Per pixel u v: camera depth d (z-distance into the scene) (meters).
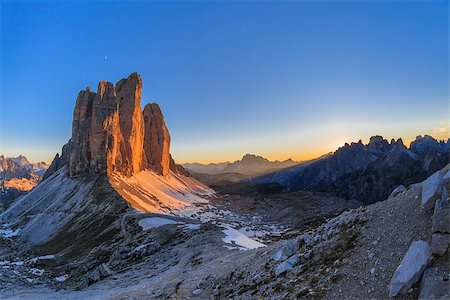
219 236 81.38
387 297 21.55
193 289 40.03
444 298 18.78
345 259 26.91
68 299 55.97
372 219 30.00
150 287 49.47
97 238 134.12
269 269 34.00
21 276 100.38
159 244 90.62
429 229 24.36
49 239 160.25
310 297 24.88
